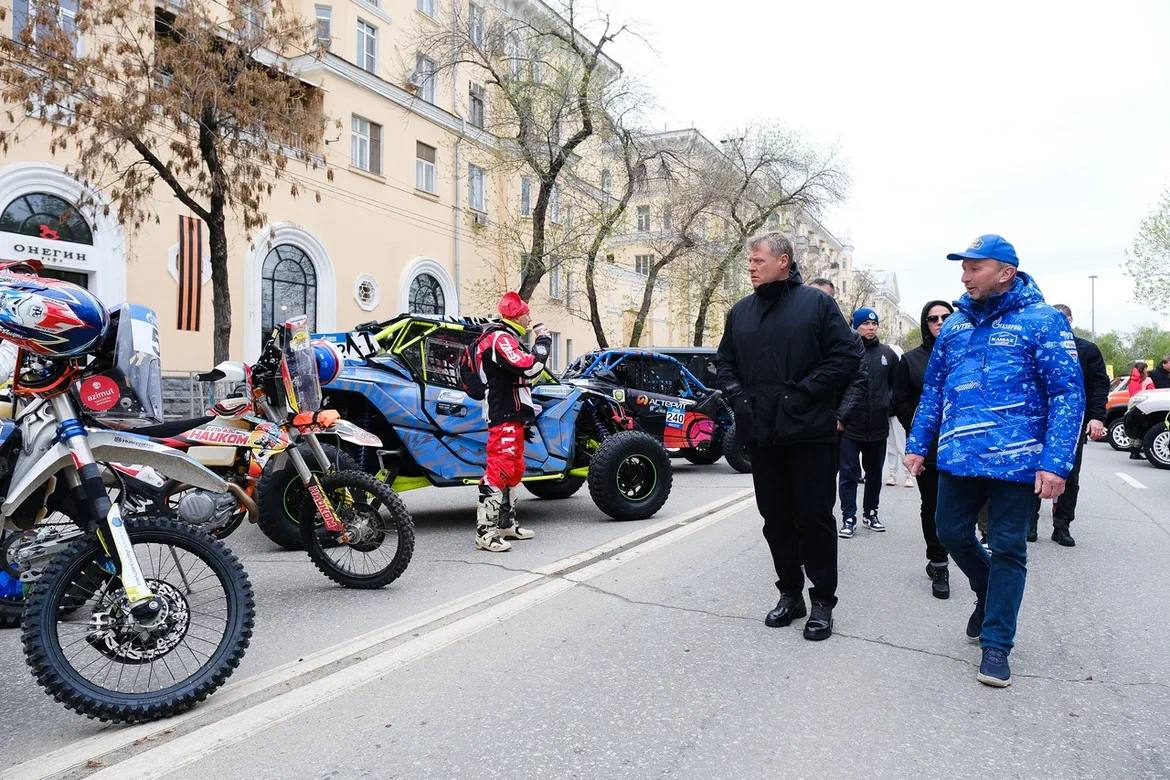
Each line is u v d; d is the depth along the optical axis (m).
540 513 7.79
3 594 4.05
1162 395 13.34
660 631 4.04
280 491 5.74
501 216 27.33
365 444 4.65
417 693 3.22
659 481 7.31
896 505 8.25
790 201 28.45
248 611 3.13
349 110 21.84
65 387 3.04
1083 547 6.23
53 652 2.79
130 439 3.17
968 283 3.48
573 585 4.93
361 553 5.34
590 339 34.19
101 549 2.93
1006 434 3.36
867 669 3.53
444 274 25.41
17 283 2.87
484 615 4.27
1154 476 11.38
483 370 6.01
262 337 19.41
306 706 3.08
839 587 4.98
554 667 3.52
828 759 2.67
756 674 3.45
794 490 4.02
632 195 23.92
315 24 13.39
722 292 29.98
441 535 6.64
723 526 6.94
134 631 2.91
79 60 11.70
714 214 27.92
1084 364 6.30
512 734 2.85
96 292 15.81
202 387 16.95
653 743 2.78
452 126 25.55
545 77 20.56
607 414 7.64
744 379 4.12
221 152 12.87
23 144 14.72
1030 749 2.76
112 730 2.89
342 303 21.64
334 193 21.33
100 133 11.82
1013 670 3.53
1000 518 3.42
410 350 6.44
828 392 3.90
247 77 12.29
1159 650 3.81
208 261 17.91
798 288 4.03
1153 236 31.44
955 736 2.86
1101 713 3.07
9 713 3.06
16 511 3.17
